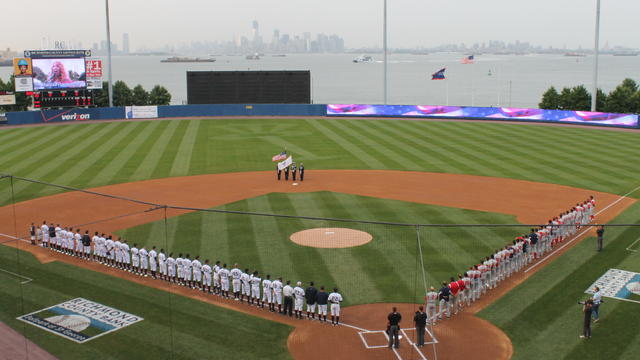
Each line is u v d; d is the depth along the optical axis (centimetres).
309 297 2514
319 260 3127
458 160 6034
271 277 2905
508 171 5475
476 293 2695
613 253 3238
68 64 8994
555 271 3003
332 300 2439
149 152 6562
